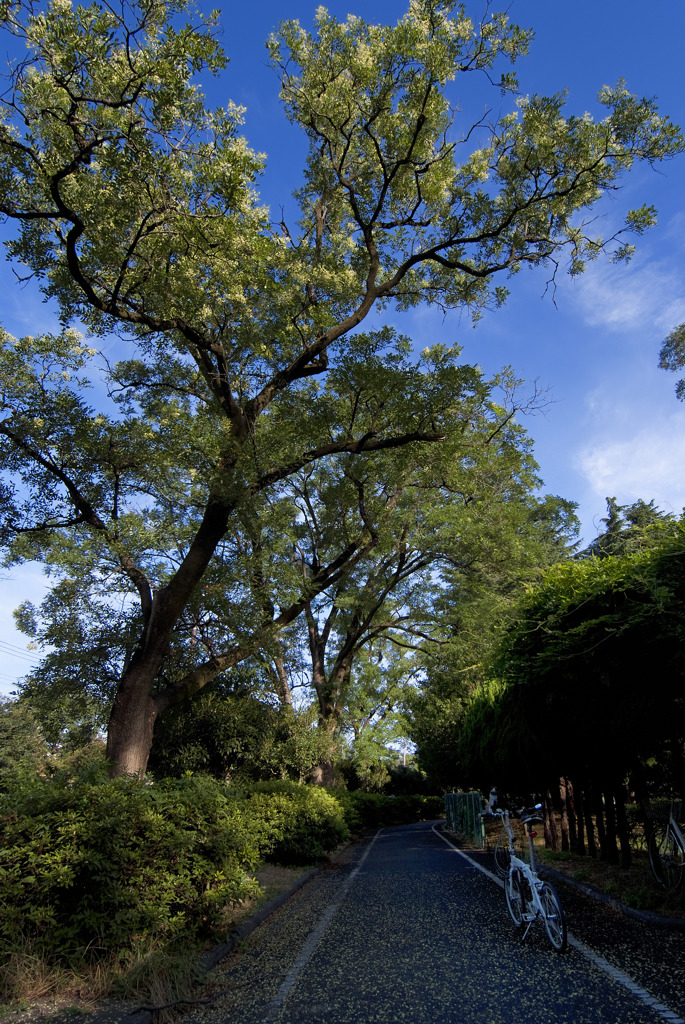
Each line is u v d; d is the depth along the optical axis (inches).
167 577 453.4
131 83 331.3
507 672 335.0
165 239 373.4
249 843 284.2
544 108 486.9
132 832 226.7
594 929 236.8
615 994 163.8
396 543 705.0
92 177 356.5
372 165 557.0
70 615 492.1
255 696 691.4
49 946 195.6
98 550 414.6
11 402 411.8
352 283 541.3
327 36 481.7
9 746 1315.2
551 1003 161.0
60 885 197.8
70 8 310.7
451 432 493.4
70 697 517.0
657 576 238.2
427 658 920.3
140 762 395.5
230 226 373.1
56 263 386.6
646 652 255.6
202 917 256.4
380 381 460.4
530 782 497.4
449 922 270.7
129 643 493.4
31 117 337.1
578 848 422.9
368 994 181.5
